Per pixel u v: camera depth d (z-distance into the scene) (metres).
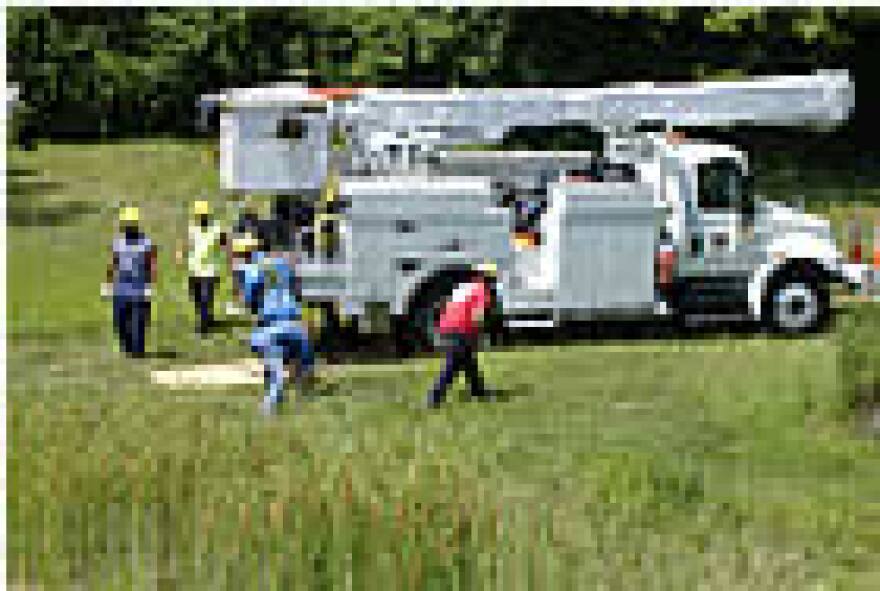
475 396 33.28
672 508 24.33
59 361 37.94
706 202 40.78
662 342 40.06
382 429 29.78
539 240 39.62
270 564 20.41
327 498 22.94
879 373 30.31
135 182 78.44
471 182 38.97
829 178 72.62
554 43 75.56
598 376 35.56
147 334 41.81
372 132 42.56
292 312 32.53
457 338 32.91
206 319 42.47
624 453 27.70
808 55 74.12
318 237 38.91
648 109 42.41
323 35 81.19
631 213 39.69
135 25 90.19
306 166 42.56
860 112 75.81
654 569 20.91
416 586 19.75
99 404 31.30
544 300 39.38
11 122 91.81
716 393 33.09
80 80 91.19
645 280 39.91
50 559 20.56
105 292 39.16
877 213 63.16
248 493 23.36
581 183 39.47
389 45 78.69
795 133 75.69
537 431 29.92
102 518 22.25
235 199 72.75
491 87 77.00
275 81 85.94
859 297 42.66
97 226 65.44
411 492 23.30
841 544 22.80
